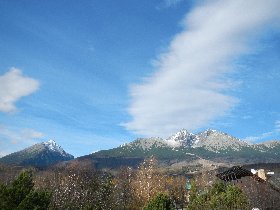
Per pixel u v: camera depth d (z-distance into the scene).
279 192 51.38
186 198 96.12
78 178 99.94
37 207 29.97
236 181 55.28
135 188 97.06
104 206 81.94
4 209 30.36
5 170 125.00
